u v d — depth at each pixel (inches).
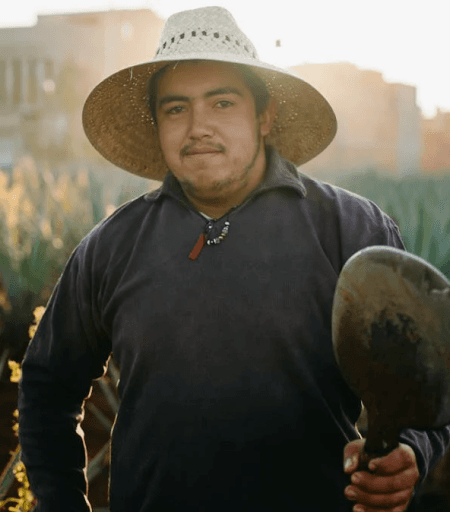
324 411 62.4
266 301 63.0
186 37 67.9
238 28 69.9
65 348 75.0
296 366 62.1
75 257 75.4
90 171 348.5
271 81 74.0
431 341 43.8
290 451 61.7
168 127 67.7
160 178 86.8
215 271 64.6
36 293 196.7
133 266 68.7
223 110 66.7
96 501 131.1
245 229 65.7
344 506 62.7
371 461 48.1
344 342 46.6
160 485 63.4
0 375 160.4
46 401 74.9
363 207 67.9
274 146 80.3
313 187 68.9
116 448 68.1
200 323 63.6
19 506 88.6
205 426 62.1
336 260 65.4
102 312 71.2
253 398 61.8
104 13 2010.3
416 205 262.2
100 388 153.2
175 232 67.8
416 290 44.2
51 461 73.7
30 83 2038.6
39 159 1476.4
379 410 46.3
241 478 61.6
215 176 66.0
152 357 64.9
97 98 77.7
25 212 257.1
